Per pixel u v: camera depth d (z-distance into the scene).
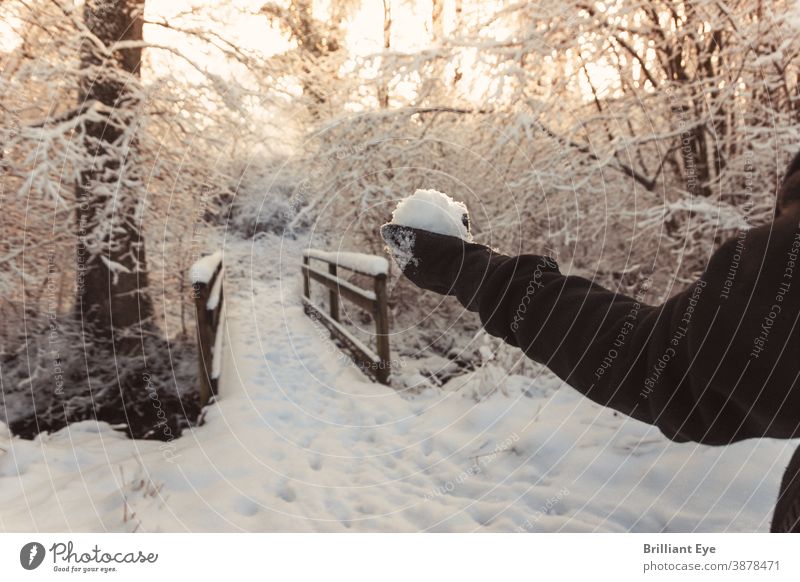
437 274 0.71
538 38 3.90
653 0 3.53
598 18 3.67
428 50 4.29
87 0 4.12
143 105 4.36
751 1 3.43
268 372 4.29
